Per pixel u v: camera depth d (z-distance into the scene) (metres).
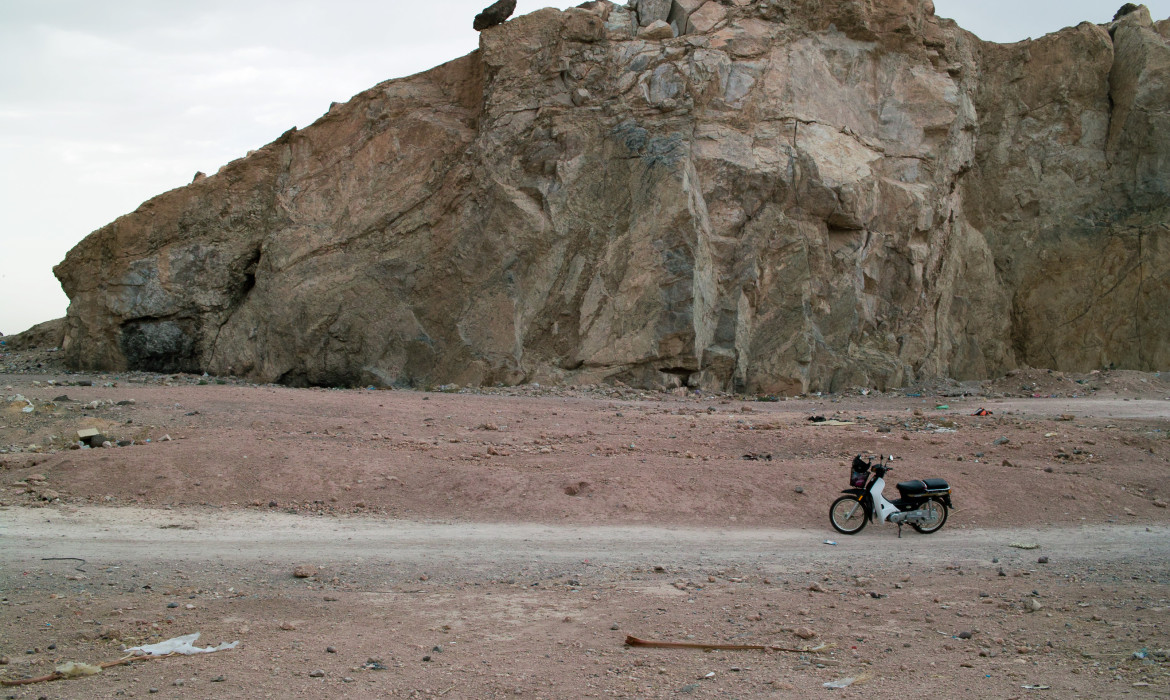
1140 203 30.05
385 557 9.12
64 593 7.64
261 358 29.27
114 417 16.33
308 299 28.69
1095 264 30.14
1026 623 6.95
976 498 11.69
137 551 9.12
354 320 28.14
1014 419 17.48
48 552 8.97
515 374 26.12
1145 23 31.67
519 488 11.77
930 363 29.47
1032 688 5.49
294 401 19.06
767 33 28.27
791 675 5.78
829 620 7.03
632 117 26.61
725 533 10.46
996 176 32.00
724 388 25.80
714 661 6.08
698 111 26.98
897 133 29.59
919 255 29.03
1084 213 30.91
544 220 26.67
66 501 11.15
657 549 9.64
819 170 27.12
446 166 28.34
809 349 26.19
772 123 27.53
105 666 5.88
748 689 5.53
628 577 8.45
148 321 30.84
